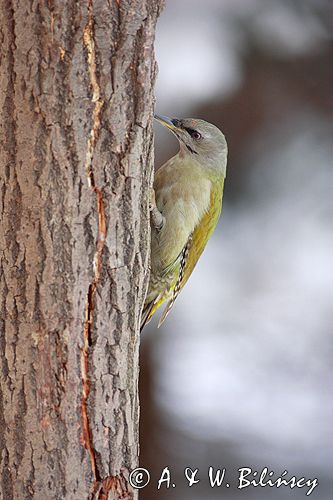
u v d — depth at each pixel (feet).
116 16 23.77
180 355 55.77
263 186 51.96
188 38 51.26
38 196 23.99
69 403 25.14
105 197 24.52
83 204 24.26
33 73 23.45
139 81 24.35
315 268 55.47
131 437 26.53
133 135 24.57
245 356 56.54
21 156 23.85
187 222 34.99
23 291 24.52
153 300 35.70
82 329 24.94
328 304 57.16
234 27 51.26
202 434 52.13
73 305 24.63
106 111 24.06
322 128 51.21
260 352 56.65
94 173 24.23
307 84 50.88
